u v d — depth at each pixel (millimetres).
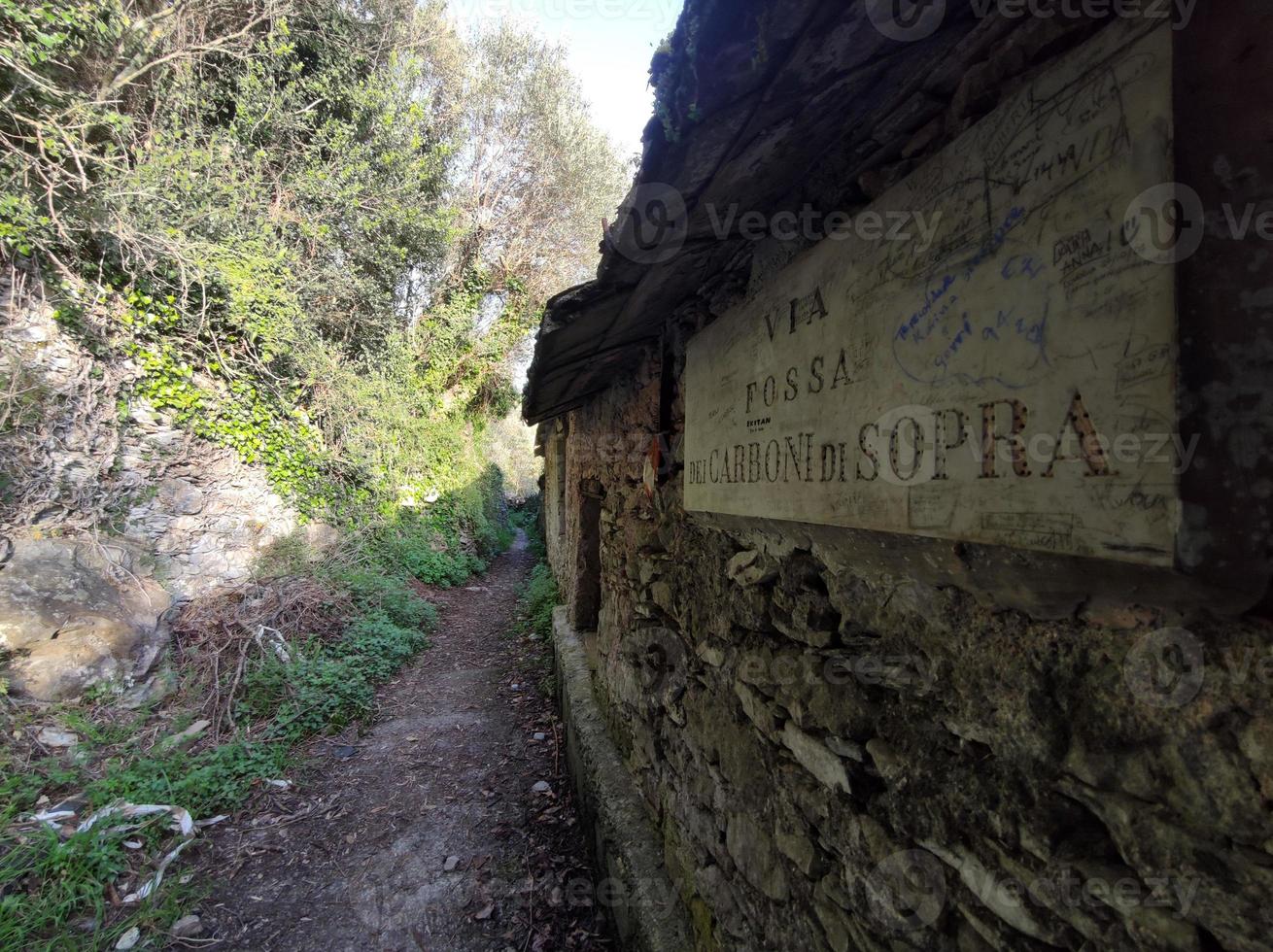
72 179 3990
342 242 6785
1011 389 620
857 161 1046
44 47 3795
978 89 785
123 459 4586
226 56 5445
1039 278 590
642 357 2588
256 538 5477
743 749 1427
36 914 2113
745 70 773
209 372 5328
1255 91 487
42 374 4152
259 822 2887
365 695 4207
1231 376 471
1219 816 507
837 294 973
